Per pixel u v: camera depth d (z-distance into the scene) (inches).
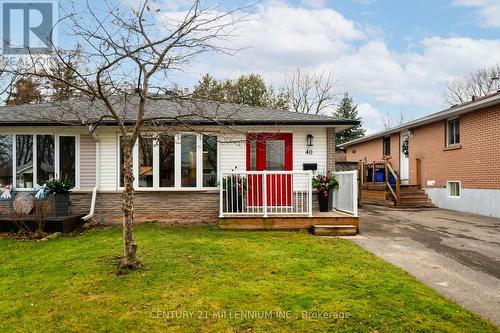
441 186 621.3
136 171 422.9
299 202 423.5
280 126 422.6
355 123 416.5
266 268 236.1
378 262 252.2
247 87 1304.1
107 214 421.7
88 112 426.6
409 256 274.5
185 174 426.0
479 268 243.8
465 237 349.1
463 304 181.3
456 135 589.9
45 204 369.1
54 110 443.5
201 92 299.3
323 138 431.5
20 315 172.1
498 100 467.2
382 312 168.4
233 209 399.9
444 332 150.9
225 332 153.0
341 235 354.9
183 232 363.3
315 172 428.8
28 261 267.0
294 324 158.4
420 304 177.2
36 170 421.1
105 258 260.7
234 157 428.5
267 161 430.6
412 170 726.5
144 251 278.4
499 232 376.5
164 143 400.8
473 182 538.3
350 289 197.6
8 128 418.9
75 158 426.0
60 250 295.1
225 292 193.5
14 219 372.8
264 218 371.2
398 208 618.5
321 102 1449.3
